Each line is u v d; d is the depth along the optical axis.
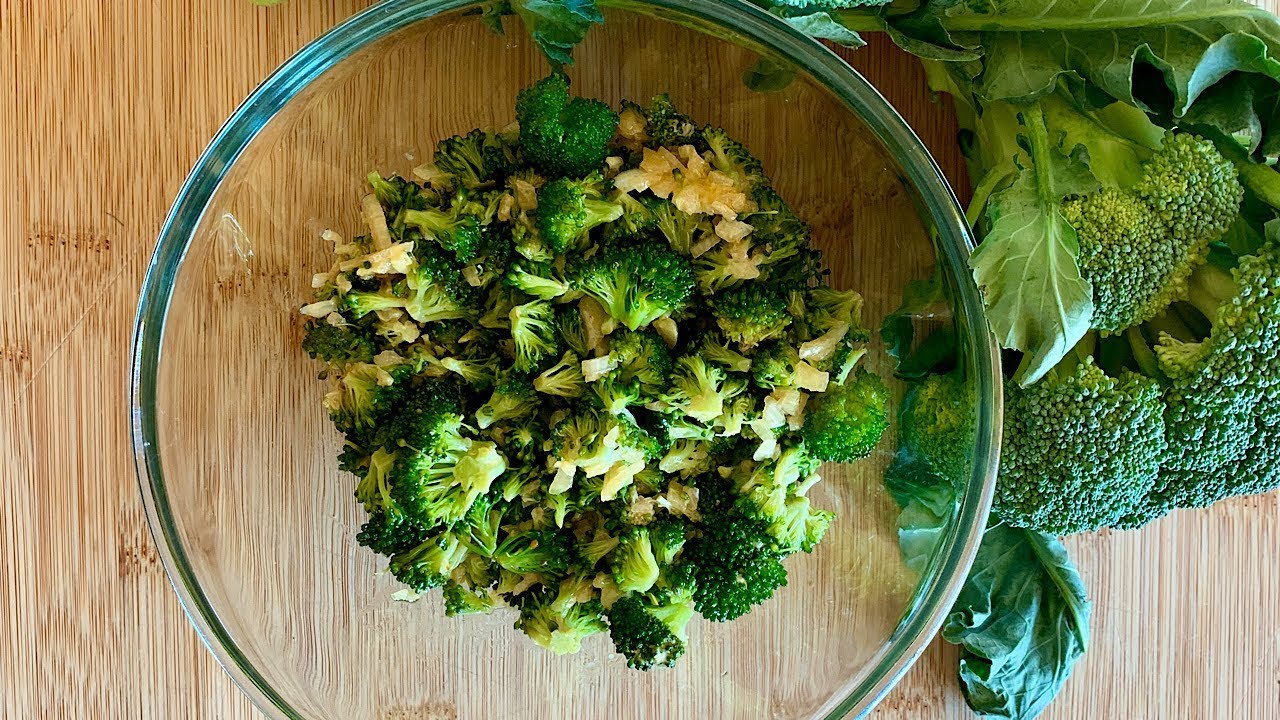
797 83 0.48
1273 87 0.47
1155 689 0.54
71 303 0.53
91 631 0.53
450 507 0.46
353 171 0.50
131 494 0.53
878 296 0.49
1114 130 0.48
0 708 0.53
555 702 0.52
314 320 0.50
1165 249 0.45
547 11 0.46
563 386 0.47
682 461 0.48
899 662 0.49
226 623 0.51
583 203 0.45
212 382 0.51
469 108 0.49
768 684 0.52
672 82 0.49
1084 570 0.54
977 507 0.47
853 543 0.50
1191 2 0.45
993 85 0.47
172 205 0.51
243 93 0.52
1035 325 0.45
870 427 0.47
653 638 0.47
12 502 0.53
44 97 0.52
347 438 0.49
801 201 0.49
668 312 0.46
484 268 0.46
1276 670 0.54
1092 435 0.46
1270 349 0.45
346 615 0.52
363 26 0.47
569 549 0.48
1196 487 0.48
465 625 0.52
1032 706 0.53
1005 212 0.46
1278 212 0.47
